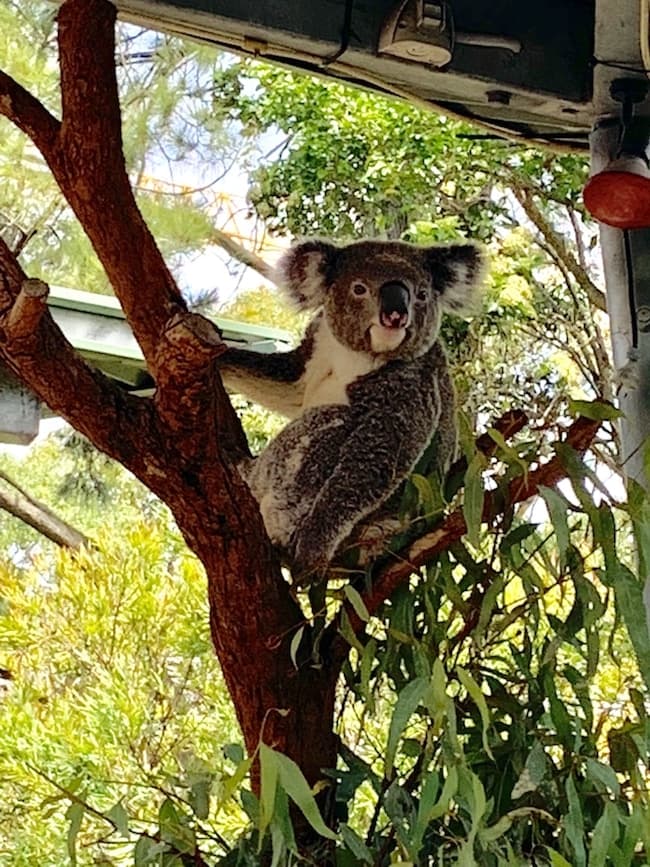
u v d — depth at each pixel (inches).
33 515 276.8
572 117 122.9
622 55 108.5
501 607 95.6
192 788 88.1
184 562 195.6
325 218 292.0
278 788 76.2
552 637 91.7
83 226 83.7
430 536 90.1
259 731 91.1
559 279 341.7
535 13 118.0
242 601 89.6
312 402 118.7
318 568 98.0
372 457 111.0
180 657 193.9
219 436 92.2
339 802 90.7
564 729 84.1
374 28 110.5
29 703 177.5
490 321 288.8
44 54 251.9
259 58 114.0
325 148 284.8
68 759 167.3
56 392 81.0
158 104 276.1
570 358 308.7
